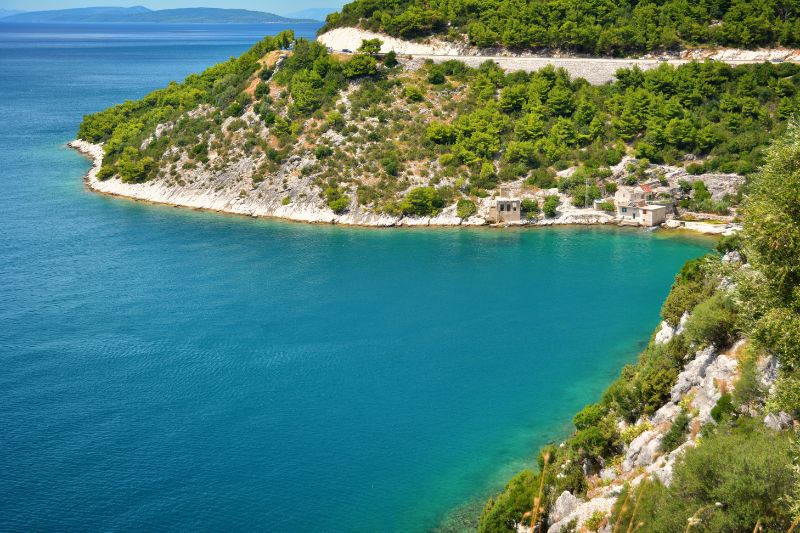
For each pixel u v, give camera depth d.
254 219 164.62
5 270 131.00
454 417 81.81
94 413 84.00
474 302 116.19
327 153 169.25
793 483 42.66
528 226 154.12
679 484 46.38
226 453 76.06
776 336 49.31
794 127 56.62
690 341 67.44
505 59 190.12
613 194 156.25
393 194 161.00
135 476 72.31
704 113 164.00
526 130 166.38
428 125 172.88
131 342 102.75
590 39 190.62
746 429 49.75
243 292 121.56
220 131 185.75
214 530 64.75
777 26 183.12
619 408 68.44
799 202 50.41
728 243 83.75
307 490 69.88
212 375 93.38
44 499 68.81
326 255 140.12
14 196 181.75
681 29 191.12
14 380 91.62
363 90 183.62
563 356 96.19
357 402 86.06
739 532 42.81
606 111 171.50
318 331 106.25
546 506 57.84
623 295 117.00
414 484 70.19
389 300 117.62
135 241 148.88
